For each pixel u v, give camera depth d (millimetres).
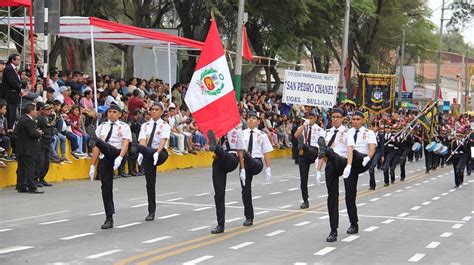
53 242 10898
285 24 36375
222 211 12281
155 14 41188
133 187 18875
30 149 16688
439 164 33438
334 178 11812
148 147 13406
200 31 38406
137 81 25078
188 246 10914
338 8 39625
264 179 23219
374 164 21516
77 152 20125
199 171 24969
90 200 15938
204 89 12891
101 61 54375
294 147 29500
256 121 13398
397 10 52062
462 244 11852
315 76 24000
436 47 59406
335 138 12430
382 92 37000
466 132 23438
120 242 11070
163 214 14391
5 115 17984
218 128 12664
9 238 11156
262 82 49719
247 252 10570
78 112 20297
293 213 15156
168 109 24875
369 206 17016
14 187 17656
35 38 28219
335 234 11766
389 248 11297
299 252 10703
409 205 17406
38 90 19609
